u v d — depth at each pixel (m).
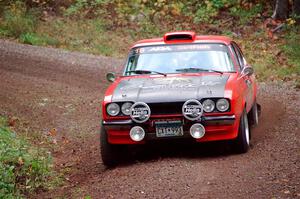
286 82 49.59
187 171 22.12
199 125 23.25
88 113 37.91
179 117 23.45
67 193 21.73
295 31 69.19
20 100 40.19
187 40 28.39
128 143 24.16
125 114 23.83
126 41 68.31
